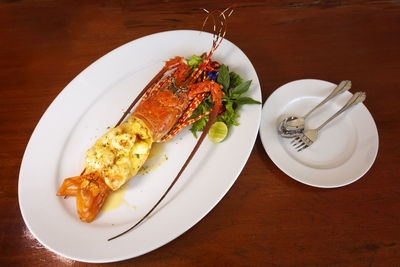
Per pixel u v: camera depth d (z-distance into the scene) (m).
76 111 0.60
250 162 0.54
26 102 0.62
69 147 0.58
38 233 0.48
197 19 0.70
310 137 0.54
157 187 0.53
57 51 0.67
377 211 0.50
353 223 0.49
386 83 0.61
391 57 0.63
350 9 0.69
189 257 0.48
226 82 0.56
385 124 0.56
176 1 0.72
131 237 0.48
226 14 0.70
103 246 0.47
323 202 0.50
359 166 0.51
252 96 0.56
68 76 0.64
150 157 0.56
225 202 0.51
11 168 0.56
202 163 0.53
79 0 0.73
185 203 0.50
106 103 0.61
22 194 0.52
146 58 0.64
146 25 0.69
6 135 0.59
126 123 0.56
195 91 0.56
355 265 0.46
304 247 0.48
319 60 0.64
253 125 0.53
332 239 0.48
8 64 0.66
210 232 0.49
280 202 0.51
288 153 0.53
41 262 0.49
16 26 0.71
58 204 0.52
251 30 0.68
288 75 0.62
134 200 0.52
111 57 0.64
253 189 0.52
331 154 0.53
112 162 0.52
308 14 0.69
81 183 0.52
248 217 0.50
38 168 0.55
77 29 0.70
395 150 0.54
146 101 0.58
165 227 0.48
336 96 0.58
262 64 0.63
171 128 0.59
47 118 0.58
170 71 0.63
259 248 0.48
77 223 0.50
